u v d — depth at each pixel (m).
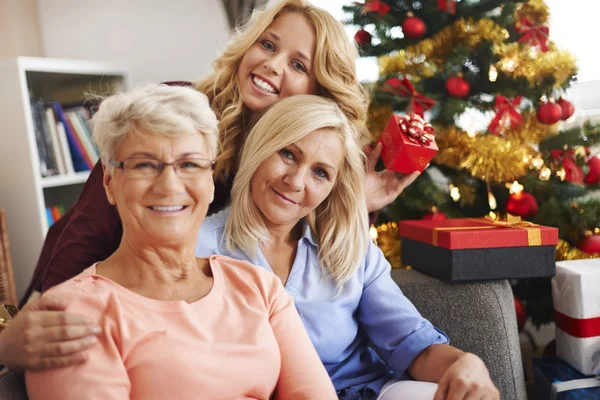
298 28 1.49
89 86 2.75
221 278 0.97
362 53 2.01
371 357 1.35
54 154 2.52
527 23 1.94
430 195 1.94
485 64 2.02
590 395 1.43
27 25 2.95
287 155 1.18
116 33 3.04
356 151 1.26
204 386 0.84
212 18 2.91
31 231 2.39
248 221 1.23
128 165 0.85
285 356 0.97
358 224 1.28
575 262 1.63
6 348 0.79
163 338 0.83
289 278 1.25
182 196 0.87
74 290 0.84
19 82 2.30
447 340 1.25
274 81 1.48
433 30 2.05
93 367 0.78
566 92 2.09
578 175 1.91
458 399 1.07
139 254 0.88
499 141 1.90
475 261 1.39
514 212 1.96
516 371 1.39
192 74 2.97
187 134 0.86
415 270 1.58
